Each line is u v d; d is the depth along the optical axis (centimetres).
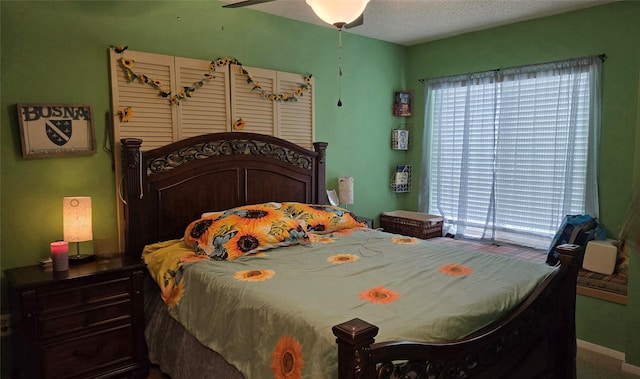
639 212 265
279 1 322
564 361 218
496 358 179
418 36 426
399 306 177
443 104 438
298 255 260
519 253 365
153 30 292
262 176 341
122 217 284
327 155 402
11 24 241
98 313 236
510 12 350
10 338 248
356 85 421
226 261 245
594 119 335
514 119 385
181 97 303
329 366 143
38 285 215
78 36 263
